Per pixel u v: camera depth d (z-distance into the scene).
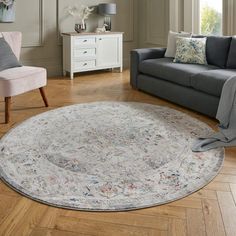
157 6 6.18
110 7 5.89
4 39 3.84
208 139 2.81
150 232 1.68
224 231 1.68
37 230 1.70
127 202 1.94
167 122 3.30
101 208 1.88
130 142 2.81
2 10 5.15
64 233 1.68
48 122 3.32
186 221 1.76
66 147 2.72
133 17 6.63
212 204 1.91
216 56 3.99
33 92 4.54
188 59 4.17
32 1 5.44
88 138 2.90
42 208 1.89
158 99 4.21
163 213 1.84
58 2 5.68
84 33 5.57
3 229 1.70
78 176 2.24
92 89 4.74
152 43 6.45
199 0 5.58
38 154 2.58
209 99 3.39
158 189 2.07
